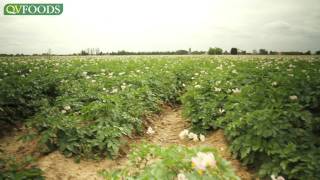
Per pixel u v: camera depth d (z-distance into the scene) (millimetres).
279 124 5367
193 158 2686
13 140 6996
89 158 5844
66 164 5531
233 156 5570
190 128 7590
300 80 9219
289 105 6375
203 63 21109
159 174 2945
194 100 8758
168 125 8547
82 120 6961
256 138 5219
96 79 11688
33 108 8602
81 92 9055
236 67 15992
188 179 2664
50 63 20078
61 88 9984
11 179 4176
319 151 4656
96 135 6207
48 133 5863
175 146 3379
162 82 11703
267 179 4676
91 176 5266
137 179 3283
